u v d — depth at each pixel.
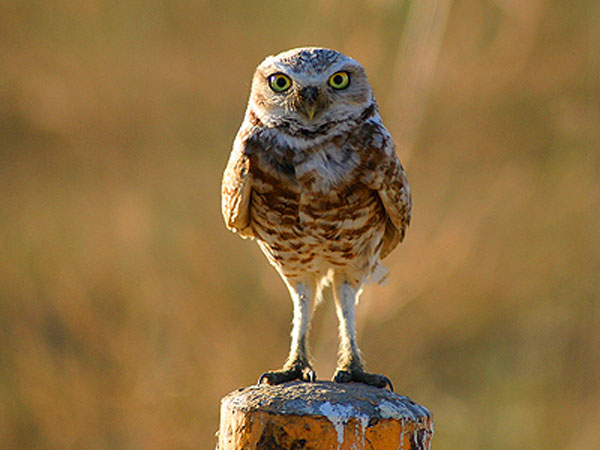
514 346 14.84
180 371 12.89
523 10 15.00
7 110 15.95
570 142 15.59
